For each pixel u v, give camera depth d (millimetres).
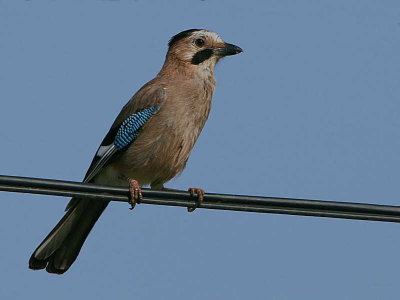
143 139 13555
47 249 12961
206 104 14039
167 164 13703
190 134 13805
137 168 13664
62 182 10594
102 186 11086
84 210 13070
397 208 10500
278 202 10766
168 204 11414
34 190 10445
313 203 10641
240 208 11023
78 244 13102
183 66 14211
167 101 13594
